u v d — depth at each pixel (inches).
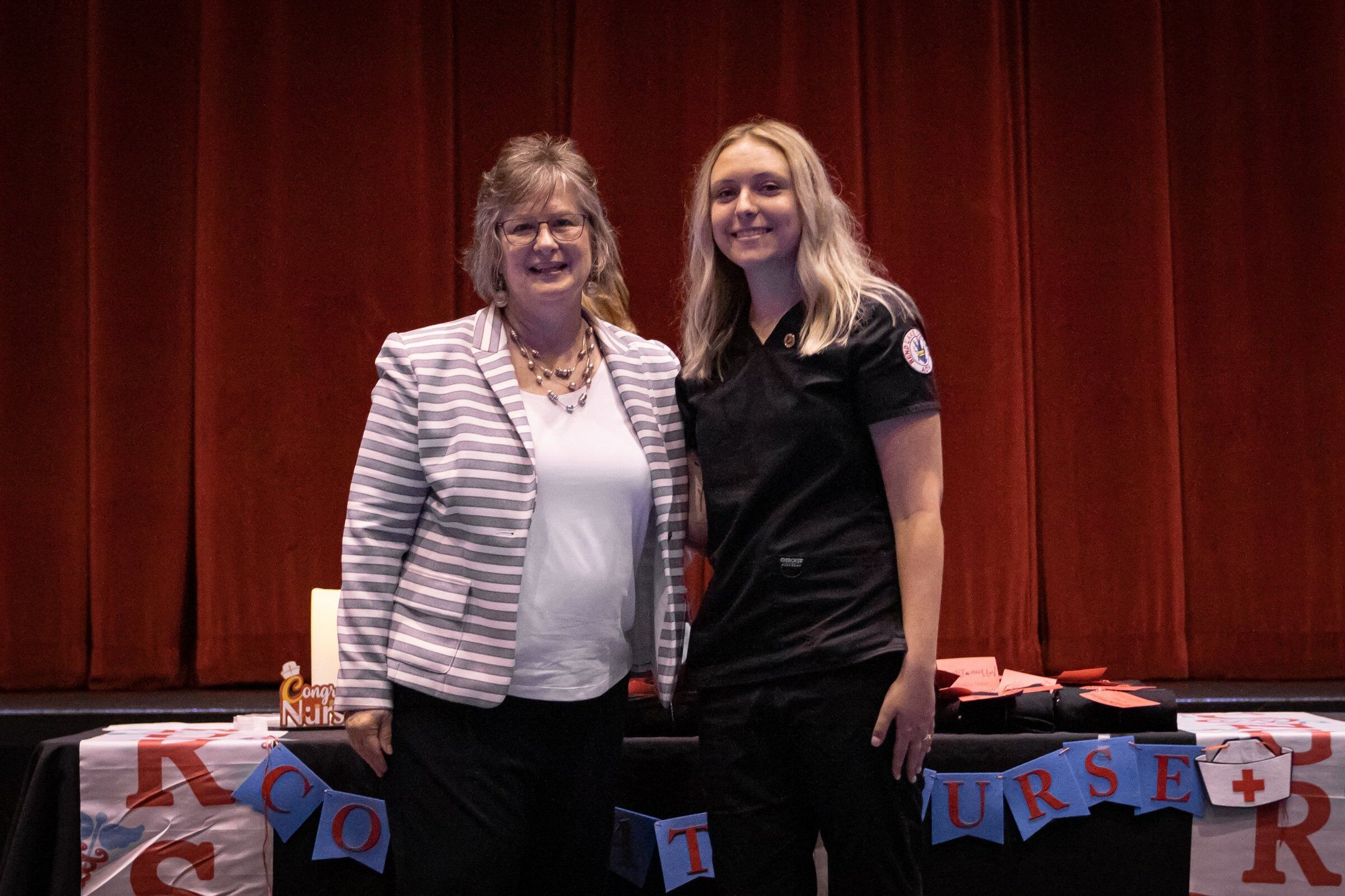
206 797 71.1
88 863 70.4
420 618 60.4
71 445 158.7
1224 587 161.3
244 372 157.5
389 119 160.2
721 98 162.7
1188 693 140.7
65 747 71.1
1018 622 158.9
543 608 61.2
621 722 64.9
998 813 71.6
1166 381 161.5
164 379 158.7
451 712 60.2
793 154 62.7
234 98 158.6
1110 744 71.9
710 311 66.0
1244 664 160.1
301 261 158.7
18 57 159.8
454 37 164.1
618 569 63.3
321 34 159.9
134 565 156.3
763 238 62.3
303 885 71.1
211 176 157.8
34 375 158.6
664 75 162.4
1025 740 72.7
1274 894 71.3
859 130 162.9
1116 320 162.9
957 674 76.5
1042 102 165.2
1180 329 164.1
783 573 59.6
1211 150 163.8
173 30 160.7
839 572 59.3
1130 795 71.2
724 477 62.2
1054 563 162.7
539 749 61.5
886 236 163.2
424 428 61.0
